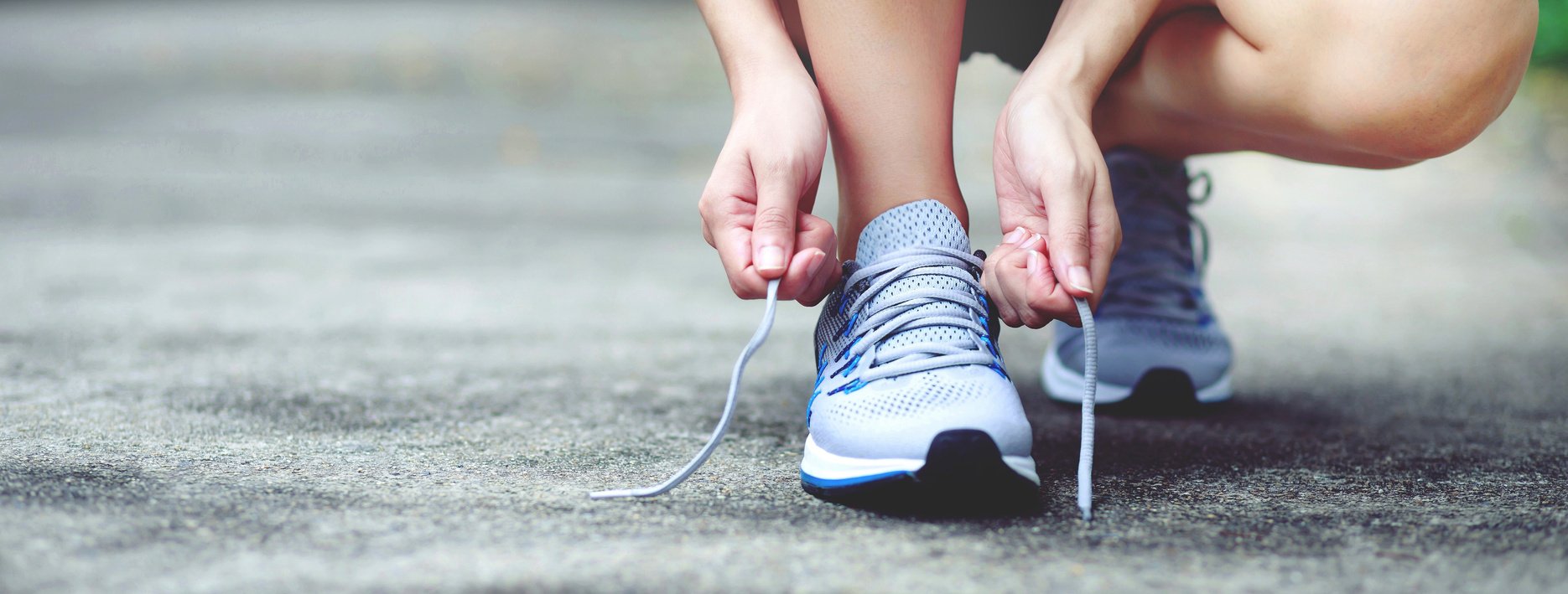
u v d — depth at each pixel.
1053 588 0.75
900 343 0.98
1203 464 1.12
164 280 2.18
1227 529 0.89
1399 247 2.89
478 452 1.11
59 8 11.53
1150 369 1.38
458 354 1.65
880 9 1.00
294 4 12.73
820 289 0.99
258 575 0.75
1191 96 1.17
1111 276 1.41
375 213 3.12
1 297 1.98
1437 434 1.27
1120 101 1.30
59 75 6.30
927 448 0.89
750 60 1.00
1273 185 3.94
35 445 1.07
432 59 7.55
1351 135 1.05
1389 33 0.96
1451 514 0.94
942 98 1.02
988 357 0.97
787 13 1.15
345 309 1.96
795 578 0.76
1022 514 0.93
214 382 1.42
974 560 0.80
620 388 1.46
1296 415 1.39
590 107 5.60
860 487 0.92
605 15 12.11
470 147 4.41
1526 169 4.17
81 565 0.75
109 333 1.71
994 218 3.09
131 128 4.59
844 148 1.03
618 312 2.01
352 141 4.47
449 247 2.66
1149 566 0.80
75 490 0.92
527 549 0.81
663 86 6.44
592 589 0.74
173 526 0.84
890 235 1.01
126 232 2.73
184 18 10.65
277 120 4.96
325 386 1.41
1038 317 0.94
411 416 1.27
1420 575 0.78
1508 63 0.96
